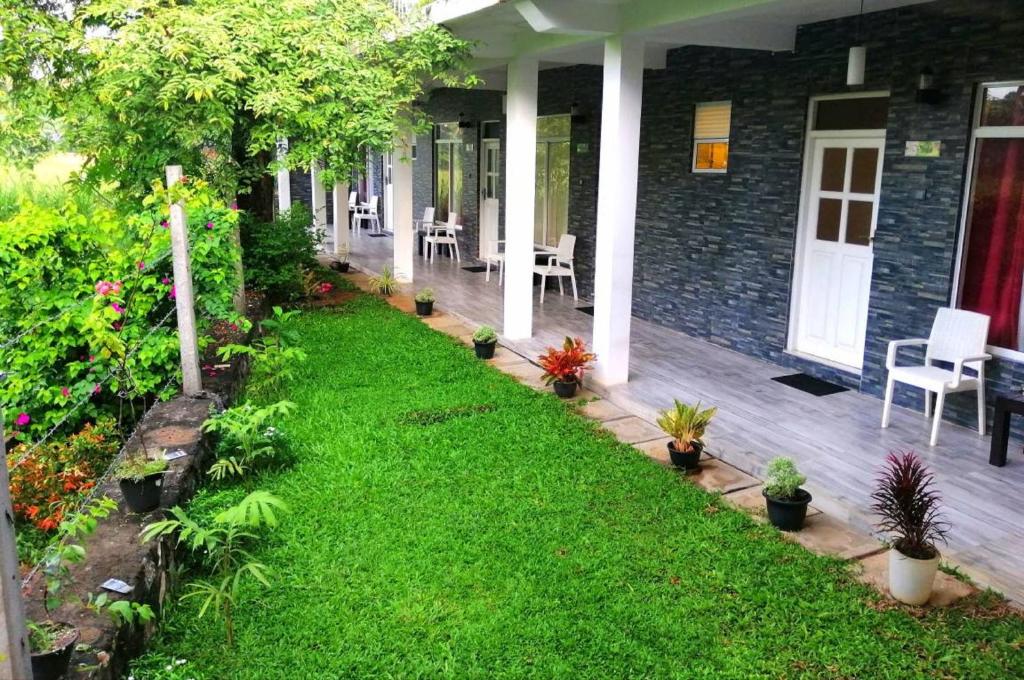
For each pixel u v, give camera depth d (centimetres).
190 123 744
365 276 1265
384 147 815
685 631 339
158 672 305
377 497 461
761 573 383
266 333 775
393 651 325
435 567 387
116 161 798
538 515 441
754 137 743
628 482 484
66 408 562
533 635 336
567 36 692
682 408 515
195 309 619
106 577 325
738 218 773
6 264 543
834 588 371
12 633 232
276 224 1038
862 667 316
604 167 643
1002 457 498
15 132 808
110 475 429
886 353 627
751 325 769
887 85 604
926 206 585
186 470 438
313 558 393
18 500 428
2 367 540
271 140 762
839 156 677
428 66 802
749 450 528
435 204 1568
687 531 425
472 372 719
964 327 552
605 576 381
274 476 485
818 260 705
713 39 631
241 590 365
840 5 579
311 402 628
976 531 419
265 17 767
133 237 611
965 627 338
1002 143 545
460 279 1225
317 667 315
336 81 787
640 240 923
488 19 721
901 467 373
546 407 623
